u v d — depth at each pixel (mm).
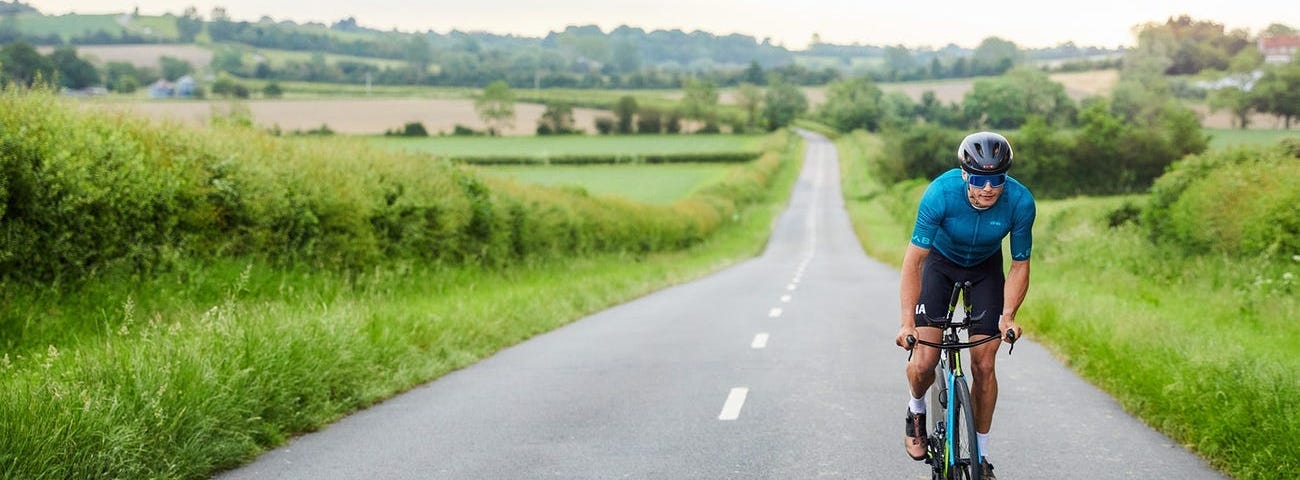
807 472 6574
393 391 9625
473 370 11172
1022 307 15453
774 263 45938
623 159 127375
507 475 6559
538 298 17828
